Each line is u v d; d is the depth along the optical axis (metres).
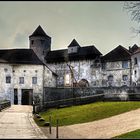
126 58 69.81
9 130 22.20
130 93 44.16
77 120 29.17
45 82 67.75
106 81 72.88
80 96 49.22
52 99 51.81
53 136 19.75
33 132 21.48
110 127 24.25
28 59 67.38
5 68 64.50
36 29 88.31
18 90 64.94
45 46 86.50
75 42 81.38
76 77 77.81
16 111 41.41
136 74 66.25
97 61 75.06
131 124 24.86
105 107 35.53
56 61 82.00
